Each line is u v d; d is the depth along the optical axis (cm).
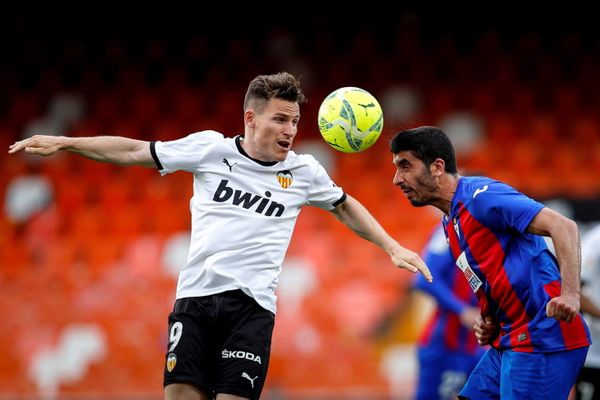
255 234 1805
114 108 6156
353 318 4306
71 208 5353
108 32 6650
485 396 1847
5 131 6078
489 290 1772
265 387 4075
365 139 1806
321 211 4875
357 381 4122
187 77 6331
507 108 5719
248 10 6588
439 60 6091
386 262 4572
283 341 4266
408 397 3988
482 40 6188
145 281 4716
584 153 5300
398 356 4147
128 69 6406
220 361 1791
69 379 4381
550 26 6228
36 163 5675
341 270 4538
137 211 5262
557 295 1716
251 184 1820
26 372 4441
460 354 2541
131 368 4347
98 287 4706
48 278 4866
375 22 6450
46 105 6241
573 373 1738
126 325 4484
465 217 1759
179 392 1769
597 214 3400
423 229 4794
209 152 1825
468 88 5872
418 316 4197
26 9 6719
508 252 1739
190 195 5328
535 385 1720
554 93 5797
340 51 6266
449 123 5675
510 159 5288
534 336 1723
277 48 6378
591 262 2261
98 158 1816
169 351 1797
